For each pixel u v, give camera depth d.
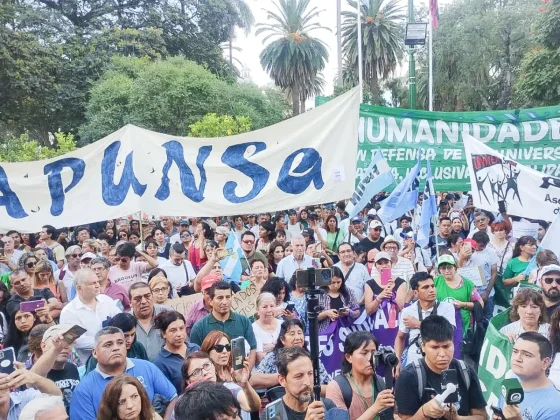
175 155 7.98
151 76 31.38
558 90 23.12
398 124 11.04
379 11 45.16
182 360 5.16
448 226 9.97
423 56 41.72
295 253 8.38
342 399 4.27
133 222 14.16
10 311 6.21
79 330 4.24
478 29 37.22
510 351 4.50
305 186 7.79
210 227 12.22
